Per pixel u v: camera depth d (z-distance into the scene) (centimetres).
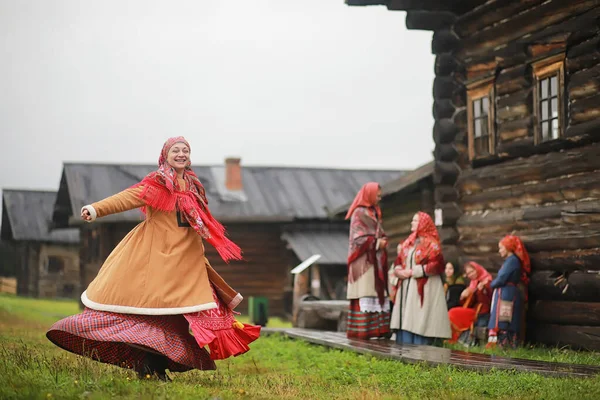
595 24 1020
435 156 1312
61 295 4162
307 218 2902
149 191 647
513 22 1174
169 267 639
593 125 1007
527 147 1136
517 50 1158
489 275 1177
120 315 630
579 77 1032
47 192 4369
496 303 1069
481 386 646
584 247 1013
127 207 642
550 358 884
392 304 1161
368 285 1110
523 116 1151
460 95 1305
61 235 4162
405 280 1081
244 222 2891
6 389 523
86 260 3316
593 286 993
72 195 2969
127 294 630
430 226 1089
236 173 3117
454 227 1291
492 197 1211
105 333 618
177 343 635
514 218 1148
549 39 1091
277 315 2934
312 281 2638
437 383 668
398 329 1078
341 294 2684
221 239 669
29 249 4203
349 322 1127
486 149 1243
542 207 1102
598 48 1010
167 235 650
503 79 1191
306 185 3177
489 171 1220
